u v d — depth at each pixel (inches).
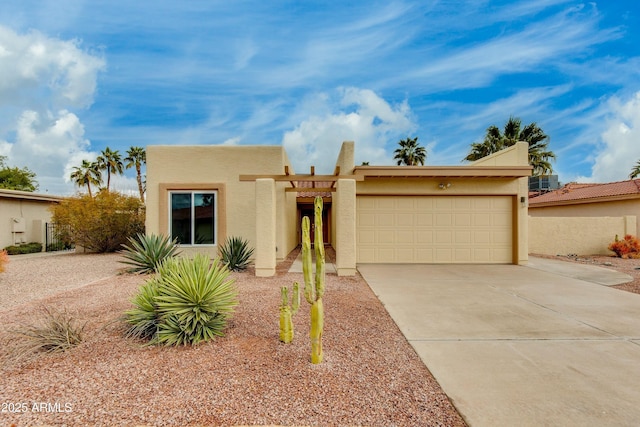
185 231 506.3
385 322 223.8
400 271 431.8
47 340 174.6
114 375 147.9
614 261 545.0
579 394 136.6
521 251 491.8
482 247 500.4
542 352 177.0
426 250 498.9
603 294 304.7
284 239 554.3
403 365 161.0
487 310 252.5
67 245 800.9
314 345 159.2
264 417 119.5
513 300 282.7
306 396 132.6
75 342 179.9
